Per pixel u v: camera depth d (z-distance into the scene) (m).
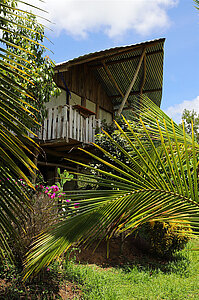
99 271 5.69
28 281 3.95
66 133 8.34
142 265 6.56
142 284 5.35
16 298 3.61
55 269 4.56
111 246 7.36
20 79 4.46
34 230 3.83
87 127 9.73
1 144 1.21
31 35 4.71
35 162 8.71
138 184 1.83
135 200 1.82
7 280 3.81
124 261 6.69
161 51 11.64
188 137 2.45
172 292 5.02
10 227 1.32
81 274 5.04
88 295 4.42
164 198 1.82
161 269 6.41
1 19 1.14
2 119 1.19
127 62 12.87
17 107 1.22
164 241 6.96
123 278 5.56
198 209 1.75
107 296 4.55
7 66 1.27
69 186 10.95
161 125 2.48
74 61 9.38
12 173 1.24
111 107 16.06
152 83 14.12
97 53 9.73
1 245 1.34
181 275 6.05
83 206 1.80
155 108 2.58
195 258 7.30
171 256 7.29
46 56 5.19
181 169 1.80
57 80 11.42
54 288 4.23
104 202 1.80
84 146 9.19
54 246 1.75
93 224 1.78
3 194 1.27
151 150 2.64
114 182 1.84
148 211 1.78
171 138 2.43
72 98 12.33
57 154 9.88
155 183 1.82
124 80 14.17
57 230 1.79
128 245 7.72
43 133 8.45
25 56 4.57
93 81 14.23
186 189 1.79
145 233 7.25
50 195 4.37
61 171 11.15
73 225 1.77
